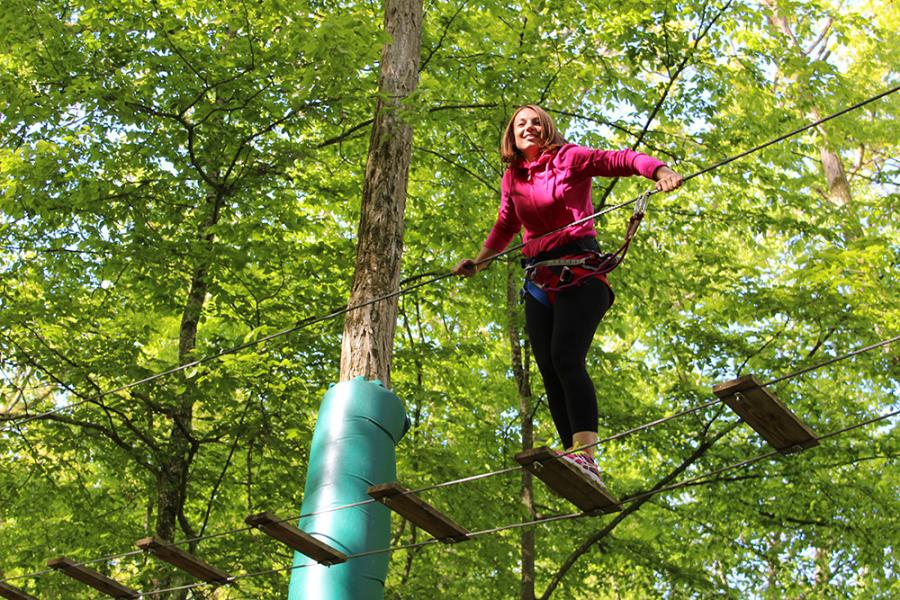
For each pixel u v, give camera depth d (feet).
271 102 30.25
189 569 16.99
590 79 33.68
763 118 37.09
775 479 36.14
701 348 36.42
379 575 17.88
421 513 13.69
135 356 31.83
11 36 29.58
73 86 28.71
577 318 13.38
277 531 14.78
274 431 31.14
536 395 38.96
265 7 28.99
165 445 31.89
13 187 29.01
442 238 35.70
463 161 35.35
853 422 36.42
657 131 35.73
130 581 30.81
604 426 36.94
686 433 36.32
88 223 31.17
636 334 48.11
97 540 32.50
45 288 32.65
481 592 34.96
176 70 30.32
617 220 39.04
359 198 35.76
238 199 32.63
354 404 19.12
